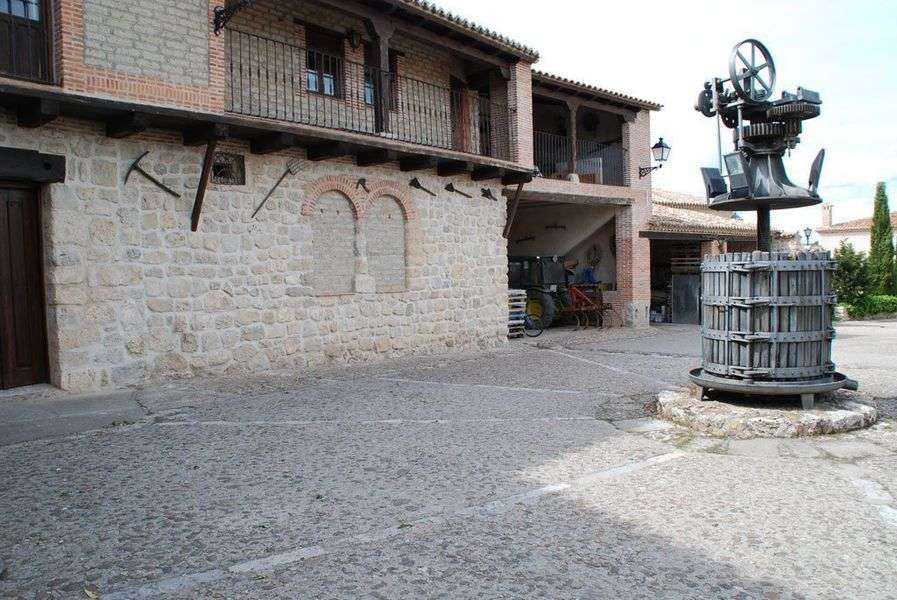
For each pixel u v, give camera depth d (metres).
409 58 13.67
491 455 5.46
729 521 4.01
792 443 5.75
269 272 9.85
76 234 7.89
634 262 18.42
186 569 3.35
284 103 10.08
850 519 4.04
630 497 4.43
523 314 16.61
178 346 8.86
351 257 11.14
